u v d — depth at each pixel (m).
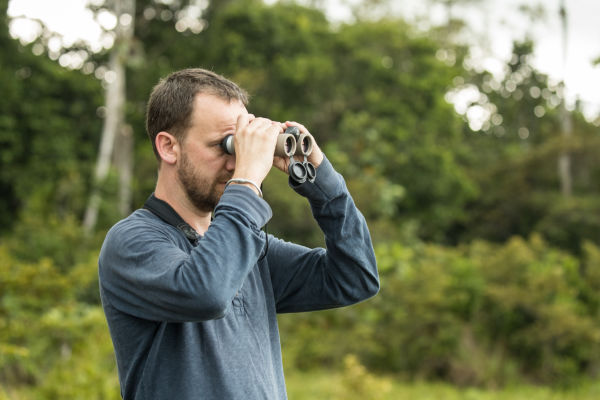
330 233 1.75
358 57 19.94
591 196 22.27
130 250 1.50
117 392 6.17
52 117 16.73
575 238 21.77
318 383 8.98
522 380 9.88
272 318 1.72
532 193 23.19
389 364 10.32
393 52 20.75
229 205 1.48
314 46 19.83
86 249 9.81
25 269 7.02
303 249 1.87
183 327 1.49
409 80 20.00
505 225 23.72
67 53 17.84
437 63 20.88
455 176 20.62
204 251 1.42
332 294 1.80
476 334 10.19
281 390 1.67
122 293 1.51
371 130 17.97
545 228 22.05
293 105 19.56
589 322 9.77
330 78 19.58
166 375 1.48
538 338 9.74
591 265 11.28
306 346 10.10
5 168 16.31
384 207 15.43
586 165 23.19
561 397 9.09
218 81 1.63
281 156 1.64
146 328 1.53
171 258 1.46
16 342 6.46
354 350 10.07
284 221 14.33
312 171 1.68
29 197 15.01
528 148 26.27
